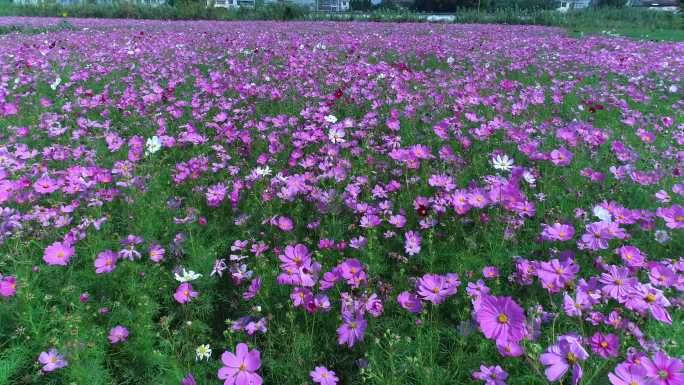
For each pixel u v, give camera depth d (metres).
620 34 18.94
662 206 2.90
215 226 2.81
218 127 4.36
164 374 1.79
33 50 9.95
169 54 9.70
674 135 4.27
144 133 4.60
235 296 2.32
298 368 1.78
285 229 2.63
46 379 1.76
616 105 5.49
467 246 2.48
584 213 2.60
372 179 3.34
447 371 1.69
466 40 13.81
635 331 1.65
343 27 20.98
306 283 1.88
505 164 3.23
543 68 8.45
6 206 2.86
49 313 2.03
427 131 4.41
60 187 3.03
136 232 2.63
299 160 3.77
